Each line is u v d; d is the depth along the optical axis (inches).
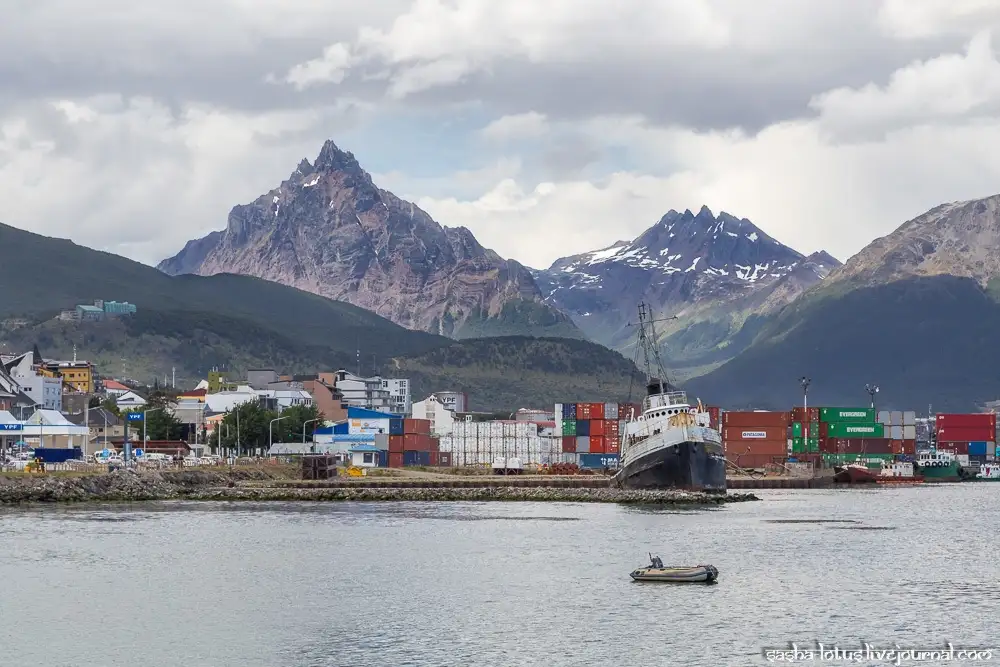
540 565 6476.4
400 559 6692.9
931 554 7165.4
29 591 5610.2
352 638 4731.8
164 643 4655.5
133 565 6378.0
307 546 7204.7
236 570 6259.8
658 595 5600.4
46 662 4399.6
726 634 4825.3
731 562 6648.6
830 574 6264.8
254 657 4466.0
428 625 4955.7
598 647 4606.3
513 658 4441.4
